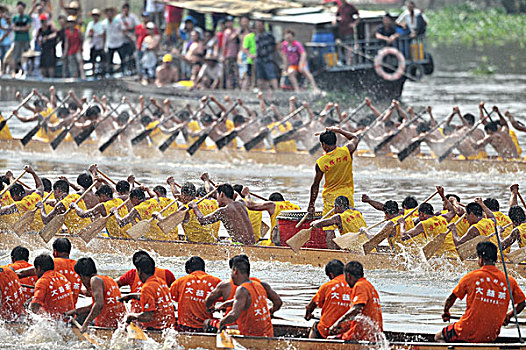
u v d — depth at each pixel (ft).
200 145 168.86
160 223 97.35
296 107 242.58
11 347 72.79
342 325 70.18
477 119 222.89
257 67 248.93
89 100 260.21
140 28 280.51
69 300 76.13
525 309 84.07
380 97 264.93
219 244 101.24
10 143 188.55
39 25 299.38
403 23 270.87
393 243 98.07
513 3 600.39
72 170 166.20
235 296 69.31
